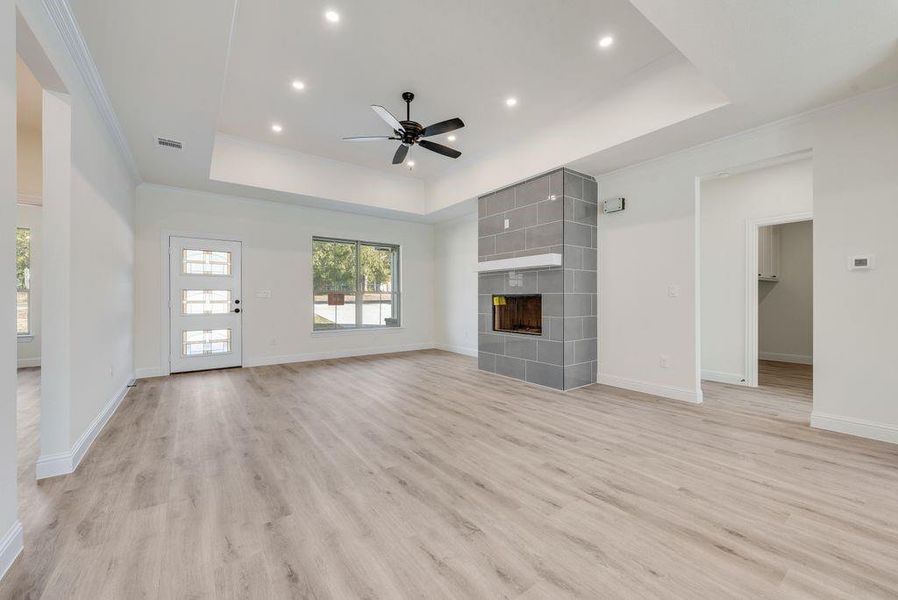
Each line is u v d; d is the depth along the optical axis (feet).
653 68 10.68
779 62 7.73
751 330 14.47
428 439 9.02
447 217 22.31
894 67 7.85
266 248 18.66
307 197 17.76
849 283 9.10
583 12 8.63
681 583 4.44
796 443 8.70
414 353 22.61
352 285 21.98
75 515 5.78
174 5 6.47
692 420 10.37
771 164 10.70
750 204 14.58
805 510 5.97
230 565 4.73
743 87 8.59
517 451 8.30
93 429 8.73
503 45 9.76
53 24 6.53
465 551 5.02
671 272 12.56
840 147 9.20
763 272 19.52
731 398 12.64
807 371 17.54
